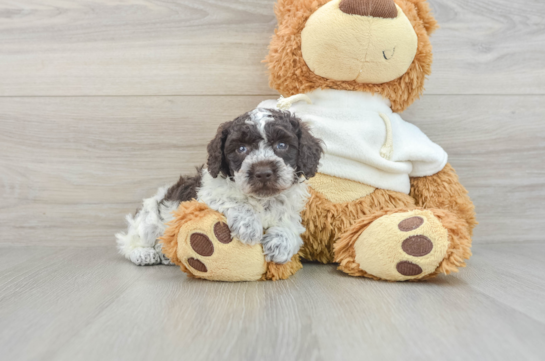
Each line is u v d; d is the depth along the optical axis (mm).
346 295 1534
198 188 1889
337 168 1995
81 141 2447
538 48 2479
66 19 2385
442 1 2414
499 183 2533
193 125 2449
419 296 1524
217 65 2426
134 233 2135
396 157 2064
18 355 1069
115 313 1354
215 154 1725
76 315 1341
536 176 2545
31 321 1292
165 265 2068
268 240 1718
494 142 2514
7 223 2479
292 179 1673
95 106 2434
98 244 2496
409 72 2037
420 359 1038
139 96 2432
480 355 1060
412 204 2064
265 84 2441
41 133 2439
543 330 1216
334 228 2006
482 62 2465
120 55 2410
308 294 1548
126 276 1842
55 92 2422
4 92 2414
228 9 2400
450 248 1650
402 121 2227
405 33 1896
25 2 2371
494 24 2451
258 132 1660
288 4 2057
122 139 2453
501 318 1307
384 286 1665
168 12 2393
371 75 1982
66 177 2463
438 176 2141
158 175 2471
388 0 1854
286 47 2000
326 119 2014
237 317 1307
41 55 2400
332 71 1974
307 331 1199
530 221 2564
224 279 1712
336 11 1869
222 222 1657
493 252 2348
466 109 2488
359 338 1152
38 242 2492
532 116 2512
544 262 2102
